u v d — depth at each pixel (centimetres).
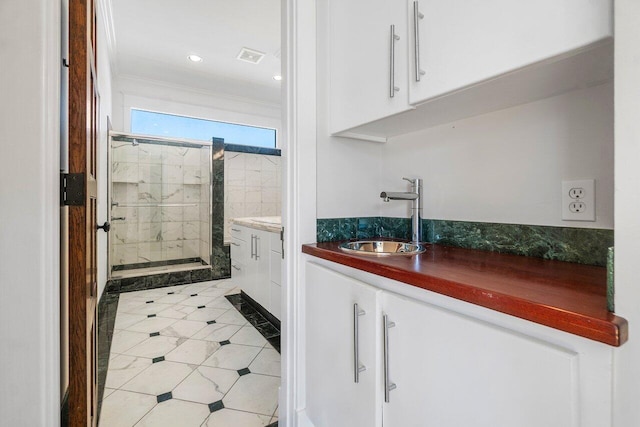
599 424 47
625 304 45
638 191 44
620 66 46
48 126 80
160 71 385
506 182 103
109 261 335
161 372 177
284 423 130
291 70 126
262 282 259
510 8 70
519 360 54
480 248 111
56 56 82
